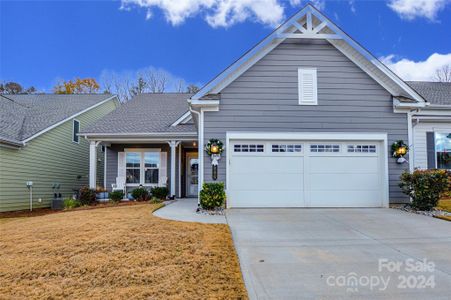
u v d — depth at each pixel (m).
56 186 15.03
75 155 16.77
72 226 6.85
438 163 12.75
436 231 6.41
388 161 9.34
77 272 4.27
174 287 3.74
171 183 13.26
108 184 14.58
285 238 5.83
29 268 4.46
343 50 9.44
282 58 9.37
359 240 5.74
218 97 9.07
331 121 9.31
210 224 6.85
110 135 13.28
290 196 9.22
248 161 9.25
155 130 13.46
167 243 5.36
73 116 16.42
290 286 3.76
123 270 4.27
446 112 13.15
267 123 9.21
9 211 12.20
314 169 9.32
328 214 8.16
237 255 4.86
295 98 9.30
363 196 9.33
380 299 3.45
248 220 7.36
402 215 8.02
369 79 9.44
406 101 9.21
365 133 9.32
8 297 3.62
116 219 7.45
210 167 9.09
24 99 18.70
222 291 3.63
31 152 13.46
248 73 9.30
